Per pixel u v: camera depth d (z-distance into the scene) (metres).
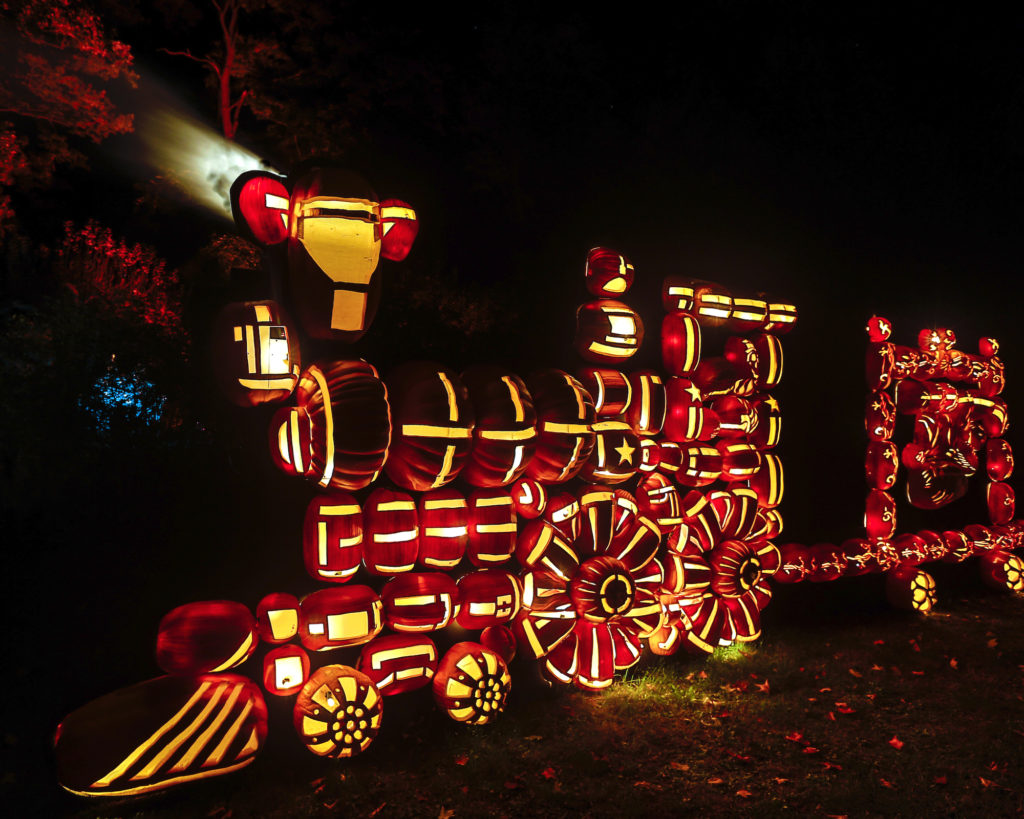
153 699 3.62
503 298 9.62
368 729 4.03
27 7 12.80
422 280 9.07
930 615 6.80
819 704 4.93
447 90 17.53
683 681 5.22
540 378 4.80
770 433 6.09
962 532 7.48
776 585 7.00
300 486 4.77
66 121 14.22
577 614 4.95
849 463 7.20
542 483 4.88
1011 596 7.45
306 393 4.00
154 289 8.67
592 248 5.30
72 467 4.89
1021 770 4.13
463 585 4.59
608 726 4.55
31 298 8.38
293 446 3.89
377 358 5.54
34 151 15.54
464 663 4.41
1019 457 8.61
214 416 4.88
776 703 4.91
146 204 17.83
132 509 4.82
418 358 5.68
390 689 4.30
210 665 3.72
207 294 4.30
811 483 7.02
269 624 3.93
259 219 3.95
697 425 5.48
